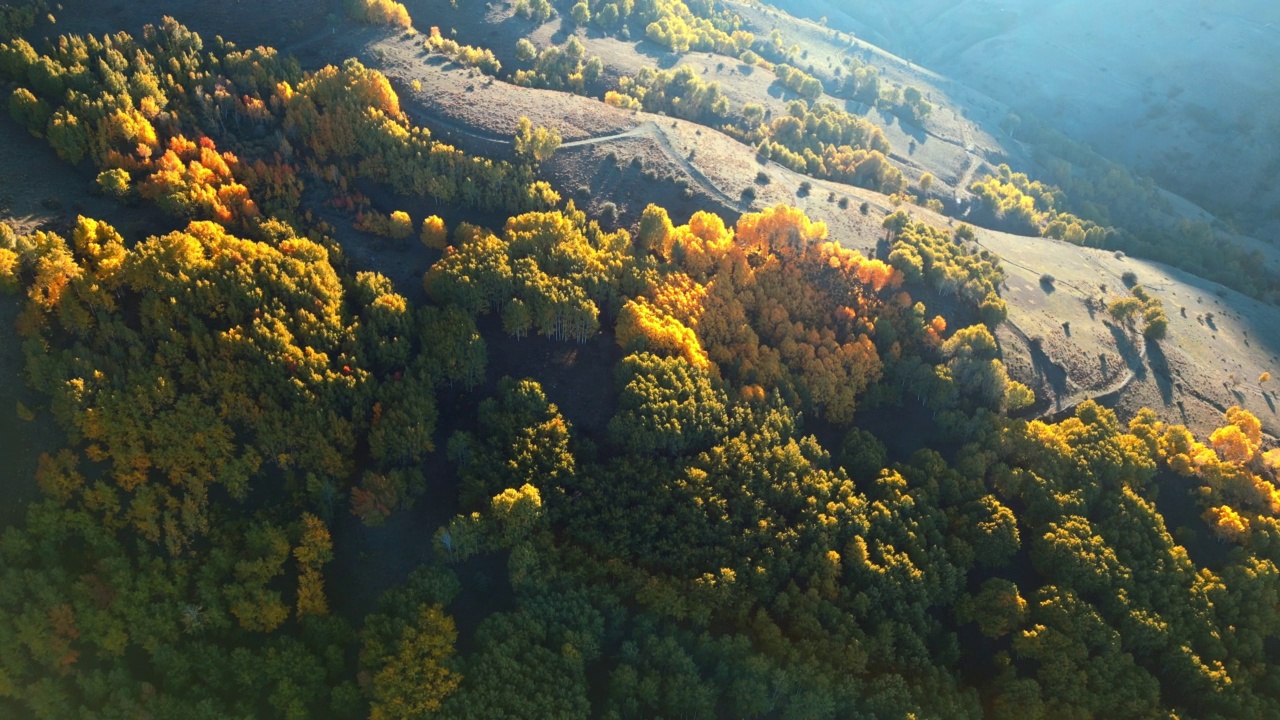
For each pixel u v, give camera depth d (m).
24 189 143.75
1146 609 131.25
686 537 127.38
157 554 114.25
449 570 118.81
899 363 164.12
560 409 142.00
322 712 109.56
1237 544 146.00
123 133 154.38
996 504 141.62
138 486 115.88
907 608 126.44
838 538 132.75
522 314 146.62
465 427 137.50
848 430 159.12
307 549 116.19
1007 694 121.44
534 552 119.94
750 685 113.19
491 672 108.00
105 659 108.75
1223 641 131.62
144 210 148.75
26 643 106.00
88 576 109.31
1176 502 153.25
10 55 161.75
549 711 106.69
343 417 128.75
